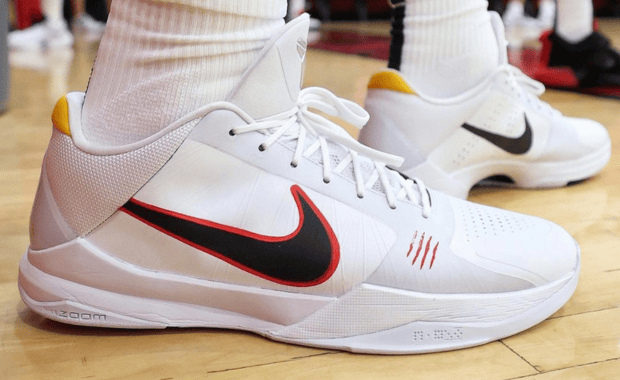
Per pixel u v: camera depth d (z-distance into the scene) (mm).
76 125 644
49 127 1776
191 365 634
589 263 914
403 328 675
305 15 654
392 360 661
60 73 2875
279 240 654
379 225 678
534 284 708
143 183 631
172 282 659
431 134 1108
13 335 680
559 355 667
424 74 1101
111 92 639
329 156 684
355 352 671
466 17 1086
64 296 657
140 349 659
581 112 1989
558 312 762
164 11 605
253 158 647
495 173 1250
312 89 711
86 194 635
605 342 694
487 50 1133
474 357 666
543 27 6332
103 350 655
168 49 612
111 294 659
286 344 684
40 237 666
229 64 626
